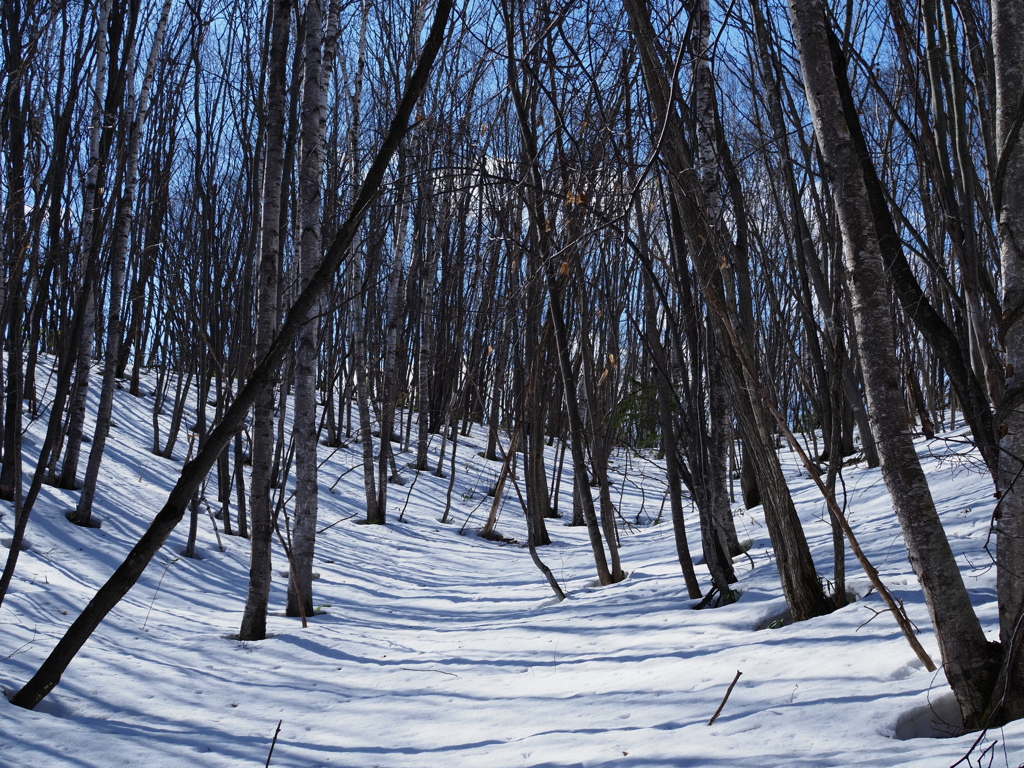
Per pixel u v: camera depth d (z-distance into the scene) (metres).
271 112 6.89
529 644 5.65
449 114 6.50
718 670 4.10
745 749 2.89
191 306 12.04
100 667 4.78
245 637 6.05
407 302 19.20
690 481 6.14
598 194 5.36
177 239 14.84
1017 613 2.89
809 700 3.36
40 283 8.72
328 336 17.34
